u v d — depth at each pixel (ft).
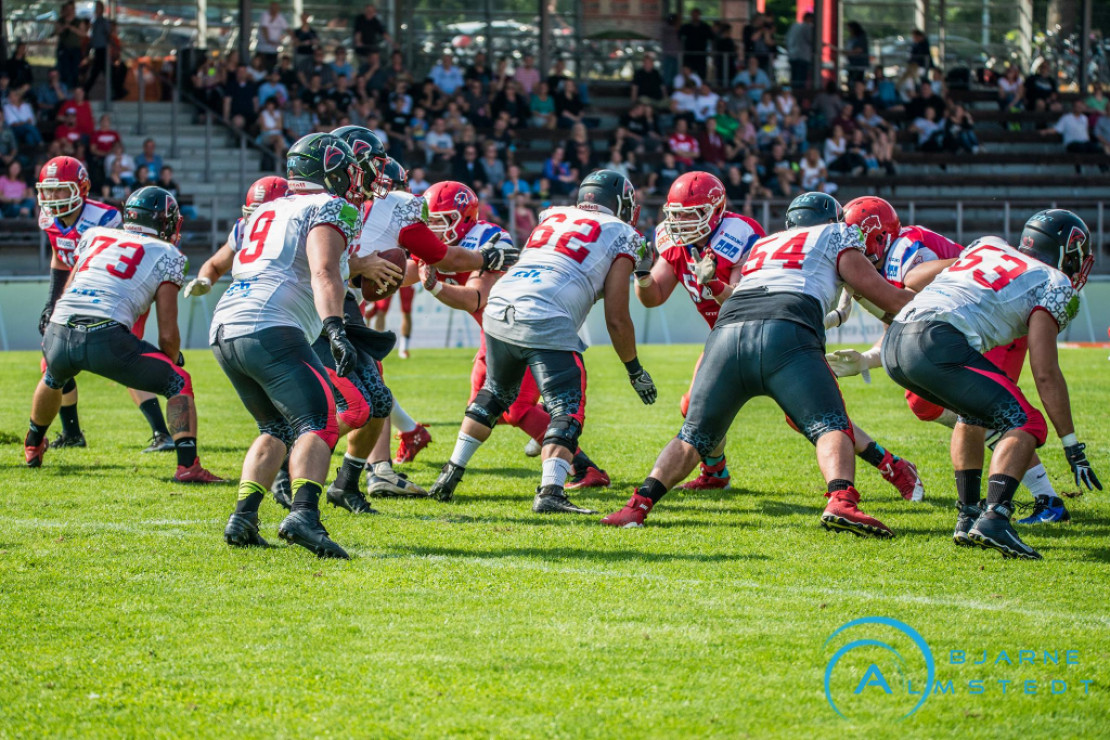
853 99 198.29
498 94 181.68
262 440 40.16
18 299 133.28
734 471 57.21
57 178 59.21
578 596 34.04
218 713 25.80
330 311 37.45
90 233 54.65
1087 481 40.01
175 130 164.14
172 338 53.42
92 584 34.96
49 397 54.75
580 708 26.00
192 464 52.60
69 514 45.21
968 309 40.93
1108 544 41.29
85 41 170.09
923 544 40.93
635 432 70.69
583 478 53.31
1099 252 171.32
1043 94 213.05
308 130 170.09
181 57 181.37
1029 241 42.16
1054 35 225.35
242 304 38.99
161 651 29.35
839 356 49.06
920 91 200.44
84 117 157.38
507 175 166.81
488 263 50.49
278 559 37.96
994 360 46.55
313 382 38.65
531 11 203.31
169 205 54.85
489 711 25.85
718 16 214.90
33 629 30.94
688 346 141.69
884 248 49.16
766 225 161.99
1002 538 38.96
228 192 165.58
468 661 28.68
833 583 35.63
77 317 52.60
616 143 171.94
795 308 42.24
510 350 47.11
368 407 43.19
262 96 171.53
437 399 87.86
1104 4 229.04
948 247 49.29
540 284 46.34
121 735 24.77
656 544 40.68
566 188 161.38
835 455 41.47
